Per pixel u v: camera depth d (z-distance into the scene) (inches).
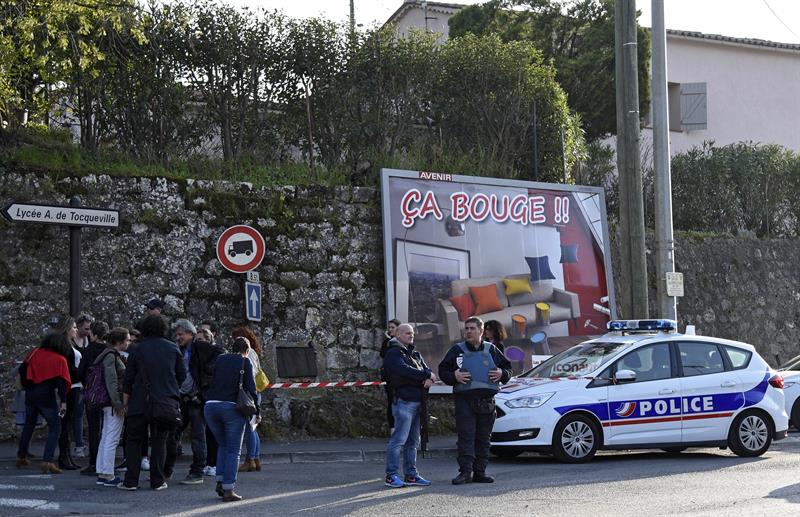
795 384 715.4
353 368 692.7
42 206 528.7
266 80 739.4
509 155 826.8
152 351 435.5
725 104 1423.5
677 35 1390.3
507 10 1147.3
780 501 392.8
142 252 642.2
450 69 815.7
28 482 454.0
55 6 615.5
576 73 1119.6
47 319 613.0
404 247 705.0
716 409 560.1
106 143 694.5
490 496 414.0
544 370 581.6
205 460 490.9
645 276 673.0
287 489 446.3
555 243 767.1
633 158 674.2
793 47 1466.5
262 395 655.1
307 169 727.1
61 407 488.7
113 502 403.2
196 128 717.9
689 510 371.9
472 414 460.8
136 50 695.7
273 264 679.7
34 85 691.4
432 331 706.2
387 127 775.1
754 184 1052.5
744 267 992.2
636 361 555.5
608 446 539.8
